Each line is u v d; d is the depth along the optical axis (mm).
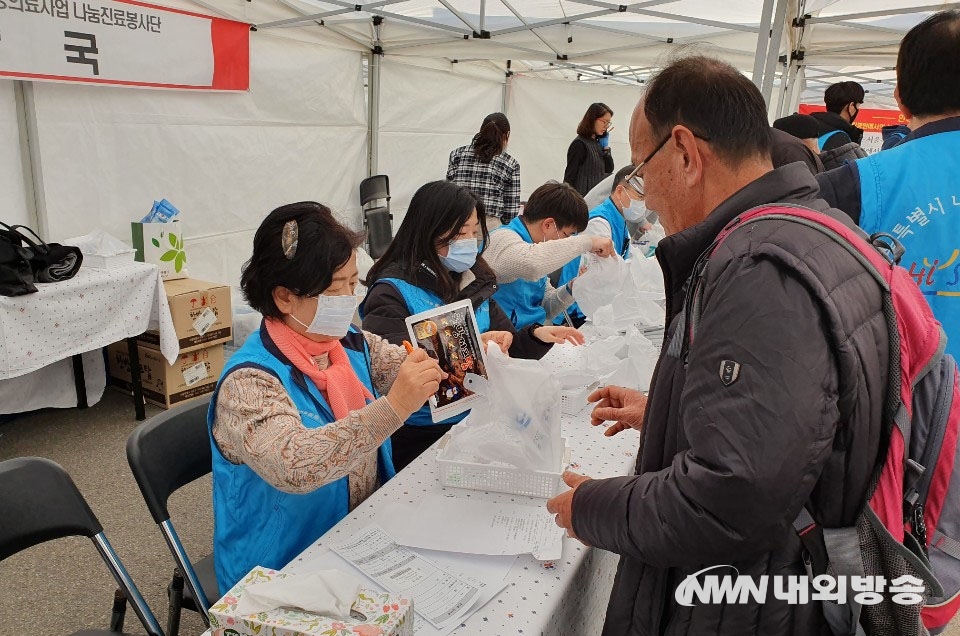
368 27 5277
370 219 5461
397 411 1132
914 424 841
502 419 1347
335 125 5281
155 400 3500
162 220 3510
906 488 828
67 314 2803
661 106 907
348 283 1261
